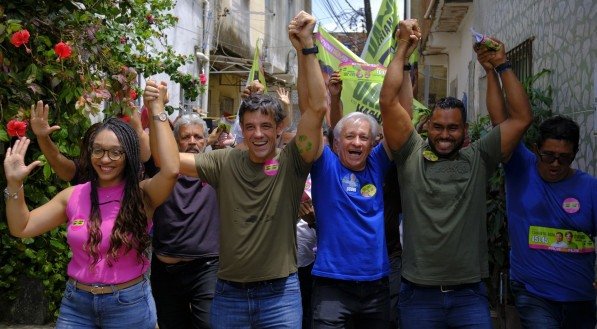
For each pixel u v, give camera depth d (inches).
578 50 207.3
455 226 142.9
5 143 219.0
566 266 148.9
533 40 273.4
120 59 259.9
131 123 177.5
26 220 137.0
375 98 223.5
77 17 221.8
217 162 146.6
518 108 148.6
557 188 150.9
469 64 474.0
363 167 153.6
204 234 179.3
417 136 152.6
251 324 142.6
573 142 147.2
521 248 153.6
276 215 141.8
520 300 153.9
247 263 140.6
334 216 149.4
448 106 145.8
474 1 441.1
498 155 149.3
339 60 246.5
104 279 134.0
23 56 214.4
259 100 142.0
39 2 217.0
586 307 151.9
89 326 136.6
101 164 135.0
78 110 214.7
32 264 239.1
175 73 374.6
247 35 716.0
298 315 143.8
